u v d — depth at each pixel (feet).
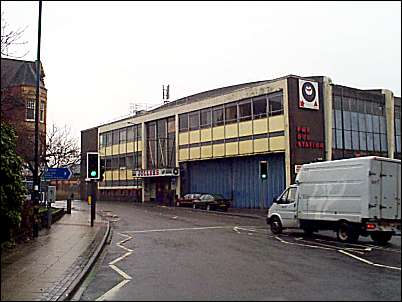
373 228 56.85
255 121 133.69
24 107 75.51
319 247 55.62
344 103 134.21
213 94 199.41
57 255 47.44
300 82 125.39
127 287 33.99
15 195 44.96
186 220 100.89
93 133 234.58
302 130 124.16
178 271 40.04
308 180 65.98
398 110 151.43
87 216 108.58
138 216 112.16
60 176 73.20
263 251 52.13
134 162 200.13
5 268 40.04
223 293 31.04
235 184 144.46
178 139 167.94
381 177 58.13
